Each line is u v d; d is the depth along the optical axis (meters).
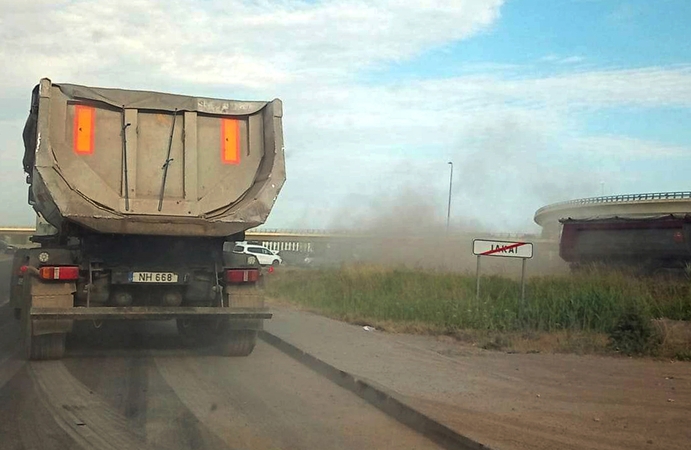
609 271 25.39
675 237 28.81
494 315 15.37
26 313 10.48
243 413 7.87
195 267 10.98
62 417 7.50
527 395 8.82
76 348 12.06
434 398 8.41
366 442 6.88
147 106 10.73
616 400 8.64
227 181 10.98
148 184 10.70
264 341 13.46
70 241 11.13
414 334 14.61
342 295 21.34
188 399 8.46
